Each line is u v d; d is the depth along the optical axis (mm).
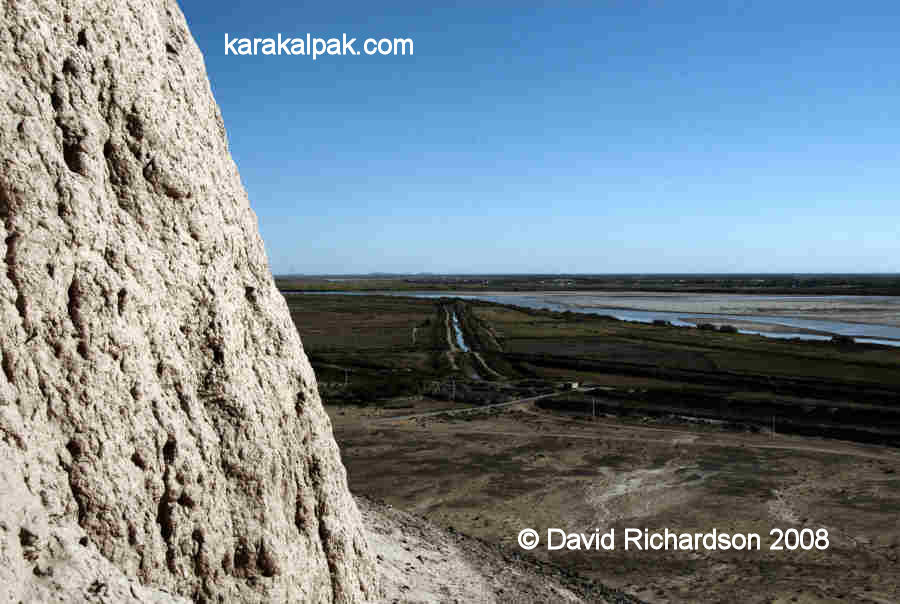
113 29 9125
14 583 5582
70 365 7180
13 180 7004
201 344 9438
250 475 9594
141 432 7785
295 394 11609
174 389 8594
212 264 9992
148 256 8664
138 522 7582
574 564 21062
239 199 11727
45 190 7309
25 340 6828
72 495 6945
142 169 9133
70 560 6277
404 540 19656
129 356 7809
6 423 6316
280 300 12258
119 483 7391
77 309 7359
